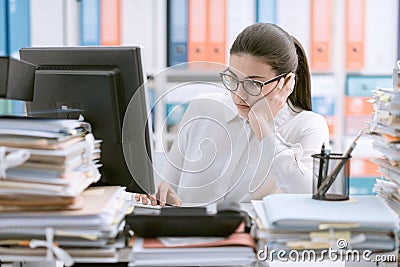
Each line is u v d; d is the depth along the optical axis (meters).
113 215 1.29
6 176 1.24
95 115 1.55
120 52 1.52
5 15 3.22
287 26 3.32
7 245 1.28
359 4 3.33
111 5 3.27
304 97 2.21
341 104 3.45
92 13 3.27
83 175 1.37
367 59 3.37
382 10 3.33
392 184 1.54
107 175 1.60
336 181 1.43
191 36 3.29
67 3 3.29
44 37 3.29
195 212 1.35
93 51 1.54
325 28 3.32
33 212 1.25
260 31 1.79
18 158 1.22
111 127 1.55
